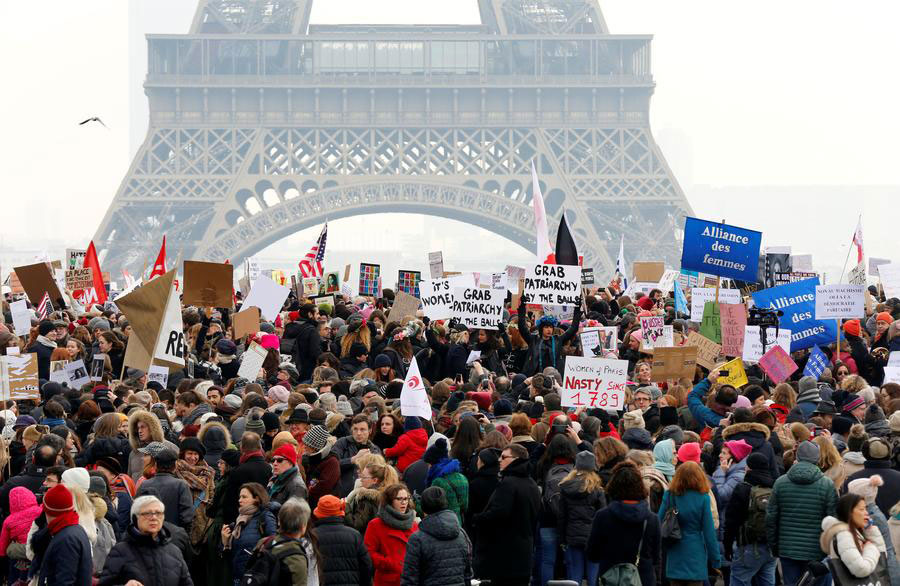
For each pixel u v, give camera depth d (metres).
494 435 21.14
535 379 26.88
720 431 23.97
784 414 25.88
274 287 39.75
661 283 52.19
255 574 17.11
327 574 18.02
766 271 43.66
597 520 18.84
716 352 31.69
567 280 32.28
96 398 26.58
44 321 33.94
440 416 25.53
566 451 21.42
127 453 22.27
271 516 19.20
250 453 20.75
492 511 19.56
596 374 26.42
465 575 18.62
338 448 22.53
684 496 20.19
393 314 39.88
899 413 23.30
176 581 16.98
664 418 24.48
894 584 18.77
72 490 17.61
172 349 29.98
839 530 18.27
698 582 20.12
